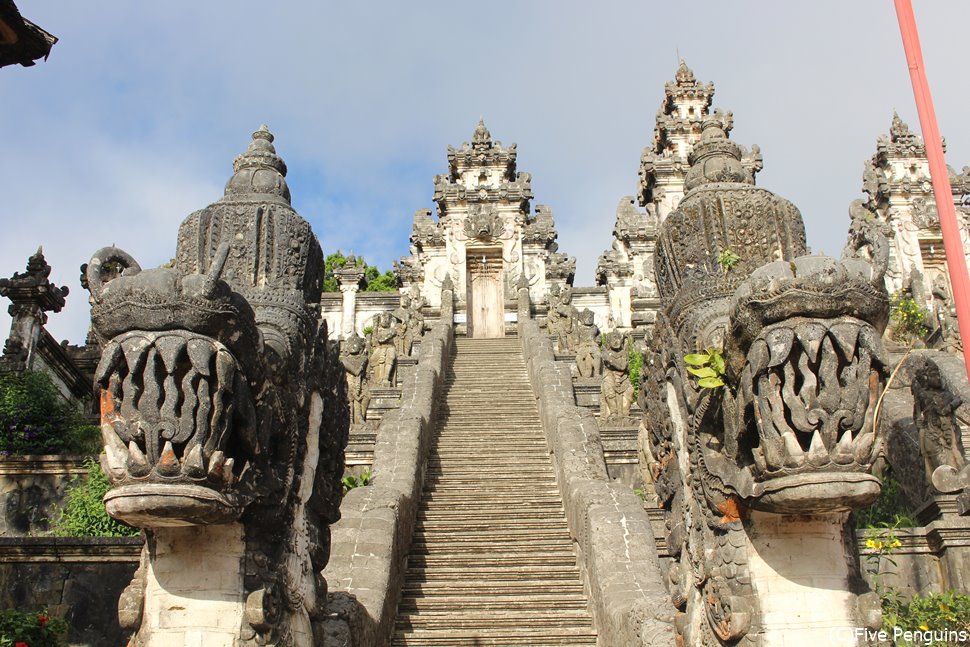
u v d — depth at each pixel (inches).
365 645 322.0
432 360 808.3
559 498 545.0
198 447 206.1
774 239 266.7
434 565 462.9
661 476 287.6
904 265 1165.1
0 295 706.2
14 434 577.9
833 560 237.1
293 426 250.2
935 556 411.2
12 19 328.5
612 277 1348.4
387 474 502.3
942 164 236.7
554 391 683.4
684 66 1542.8
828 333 212.7
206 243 264.2
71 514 500.1
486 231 1334.9
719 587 239.5
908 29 252.7
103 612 416.2
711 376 233.5
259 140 286.0
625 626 323.0
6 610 386.6
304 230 270.8
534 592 435.8
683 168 1419.8
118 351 210.5
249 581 232.2
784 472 211.5
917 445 469.1
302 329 262.4
